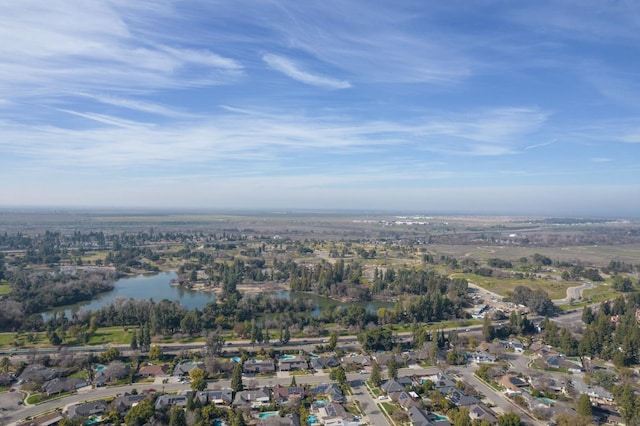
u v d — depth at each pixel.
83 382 177.50
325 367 198.88
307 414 153.75
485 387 181.12
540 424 151.50
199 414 147.75
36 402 163.38
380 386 178.12
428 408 162.12
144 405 149.62
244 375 189.50
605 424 151.38
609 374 183.12
